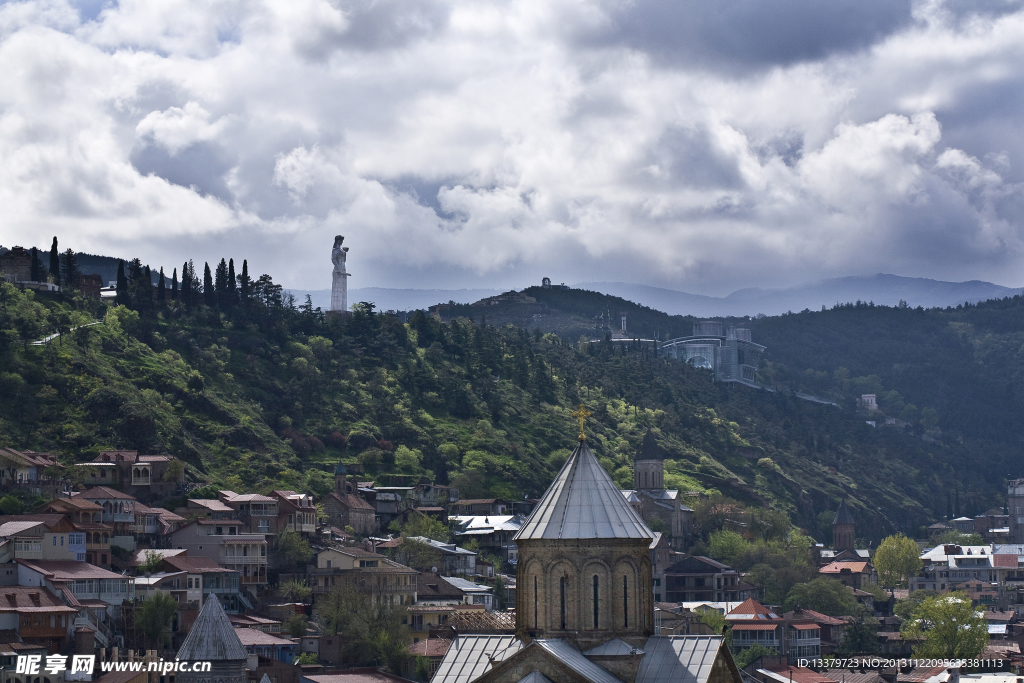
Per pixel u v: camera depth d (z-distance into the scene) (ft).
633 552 286.25
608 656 277.44
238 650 461.37
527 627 288.92
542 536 286.87
